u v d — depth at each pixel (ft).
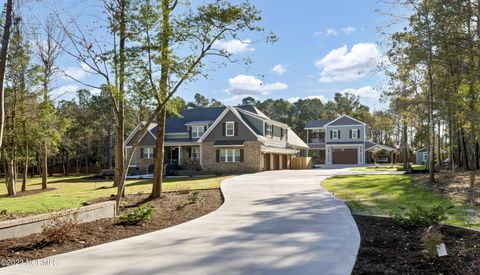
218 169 120.47
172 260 20.24
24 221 25.23
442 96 59.11
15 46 65.62
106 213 33.78
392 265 18.76
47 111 75.51
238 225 29.76
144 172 128.36
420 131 95.40
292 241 24.35
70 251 22.29
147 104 40.27
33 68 71.97
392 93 75.56
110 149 175.01
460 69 41.45
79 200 48.03
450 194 46.85
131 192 60.08
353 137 176.04
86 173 180.75
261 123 124.88
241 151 118.01
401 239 23.98
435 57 43.37
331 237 25.36
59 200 47.93
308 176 84.12
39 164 164.66
